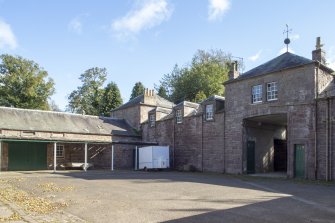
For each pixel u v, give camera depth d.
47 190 14.62
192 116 29.95
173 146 31.83
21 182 18.25
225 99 27.00
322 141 20.30
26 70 45.50
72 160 33.25
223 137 26.77
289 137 22.00
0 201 11.38
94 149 34.53
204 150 28.42
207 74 55.00
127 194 13.34
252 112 24.58
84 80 56.78
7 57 44.78
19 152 30.56
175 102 56.88
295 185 17.11
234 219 8.82
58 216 9.10
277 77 23.16
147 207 10.47
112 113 42.00
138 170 30.86
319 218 8.97
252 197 12.57
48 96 48.22
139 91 63.12
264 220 8.72
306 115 21.20
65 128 32.28
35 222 8.23
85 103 56.00
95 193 13.64
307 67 21.42
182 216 9.17
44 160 31.81
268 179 20.66
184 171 29.00
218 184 17.23
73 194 13.37
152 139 35.00
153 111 35.19
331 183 18.44
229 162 26.06
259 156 26.58
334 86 20.95
